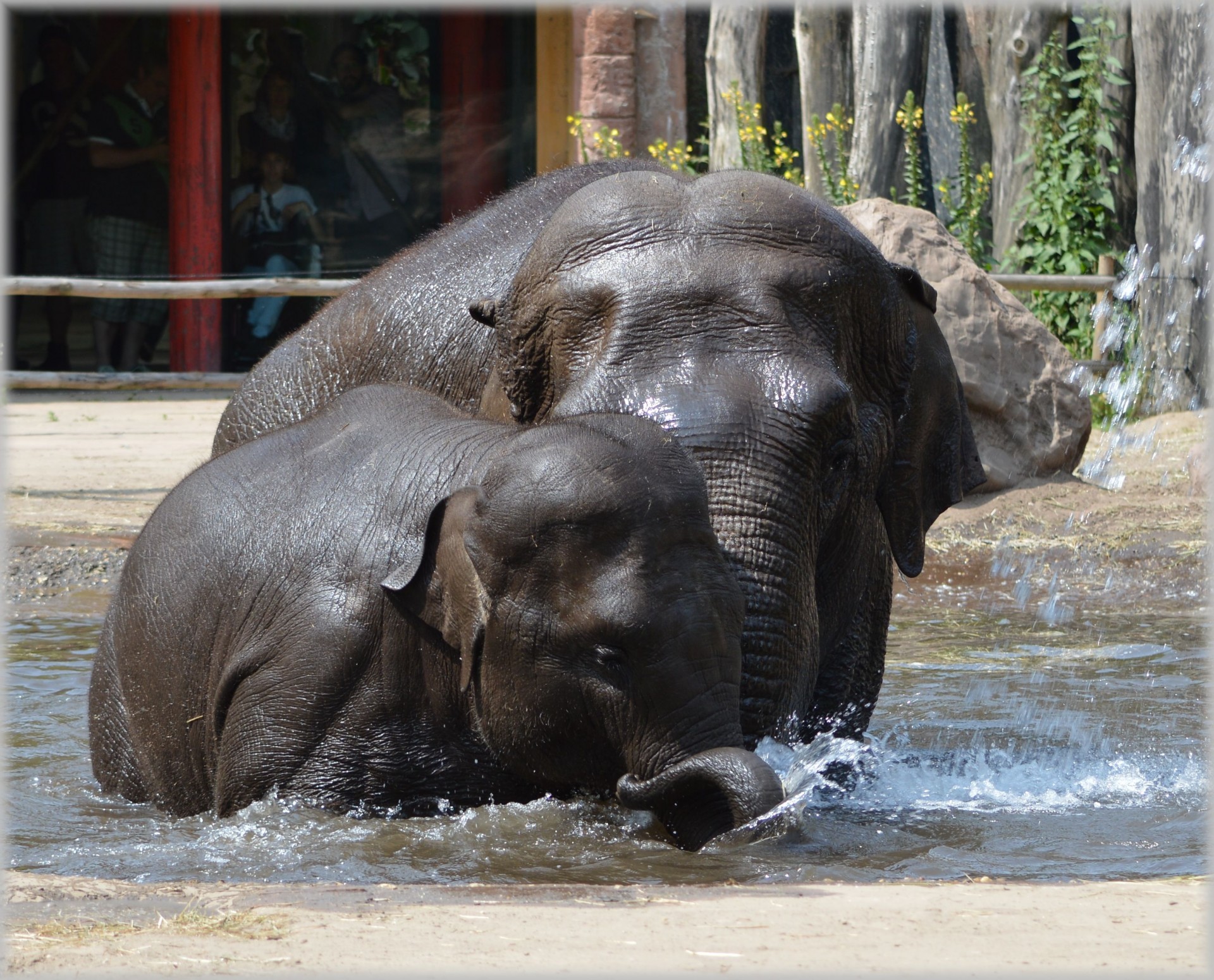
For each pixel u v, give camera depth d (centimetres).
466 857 801
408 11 3444
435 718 883
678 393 855
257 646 919
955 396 1066
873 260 960
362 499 921
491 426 925
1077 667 1373
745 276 894
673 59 3362
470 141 3500
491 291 1129
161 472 2247
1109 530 1897
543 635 791
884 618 1130
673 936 602
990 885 699
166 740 982
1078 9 2908
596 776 820
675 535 777
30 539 1838
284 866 794
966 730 1158
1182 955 579
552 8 3356
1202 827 877
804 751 936
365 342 1174
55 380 2719
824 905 652
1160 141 2725
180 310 3192
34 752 1125
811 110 2998
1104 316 2725
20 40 3319
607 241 917
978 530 1906
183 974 559
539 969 560
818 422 859
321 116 3416
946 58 3294
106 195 3322
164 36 3344
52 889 693
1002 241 2936
